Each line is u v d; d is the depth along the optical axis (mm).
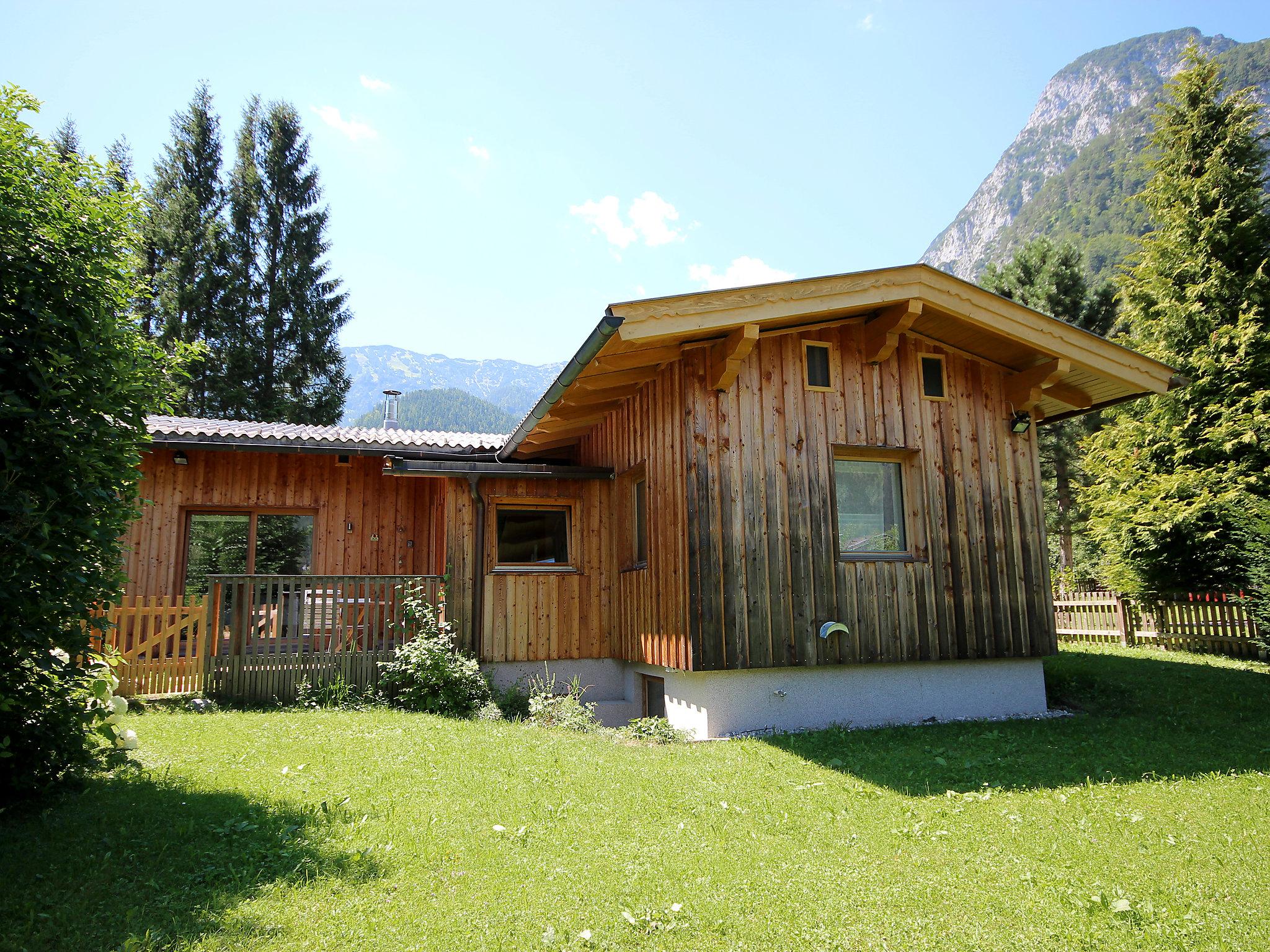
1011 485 9109
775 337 8148
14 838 4008
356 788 5180
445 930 3199
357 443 11805
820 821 4730
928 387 8852
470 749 6406
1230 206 16500
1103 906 3510
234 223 31281
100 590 4738
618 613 9922
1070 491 25344
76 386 4508
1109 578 16609
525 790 5266
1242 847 4285
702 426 7633
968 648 8461
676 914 3400
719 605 7422
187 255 28922
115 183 5035
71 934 3070
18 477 4176
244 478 12016
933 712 8352
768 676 7715
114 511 4844
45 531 4090
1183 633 14055
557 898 3537
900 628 8172
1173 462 16219
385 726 7422
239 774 5414
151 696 8469
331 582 9219
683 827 4555
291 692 8828
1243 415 14734
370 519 12570
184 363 5570
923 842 4379
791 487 7926
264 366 29875
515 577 9914
